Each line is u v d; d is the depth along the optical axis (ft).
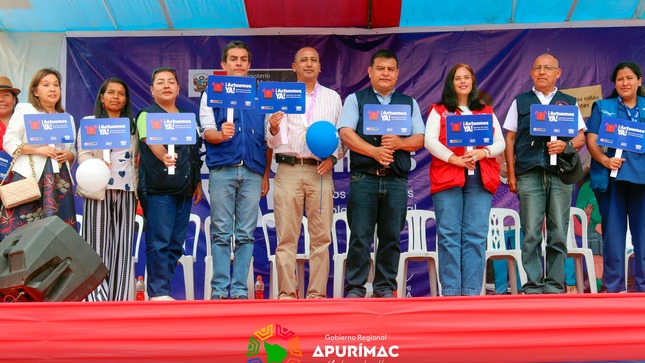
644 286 18.19
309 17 22.77
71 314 14.14
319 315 14.23
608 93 23.00
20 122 17.72
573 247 21.85
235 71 18.01
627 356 14.29
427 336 14.21
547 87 18.37
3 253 15.38
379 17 22.66
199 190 18.81
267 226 22.93
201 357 14.05
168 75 17.98
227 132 17.21
